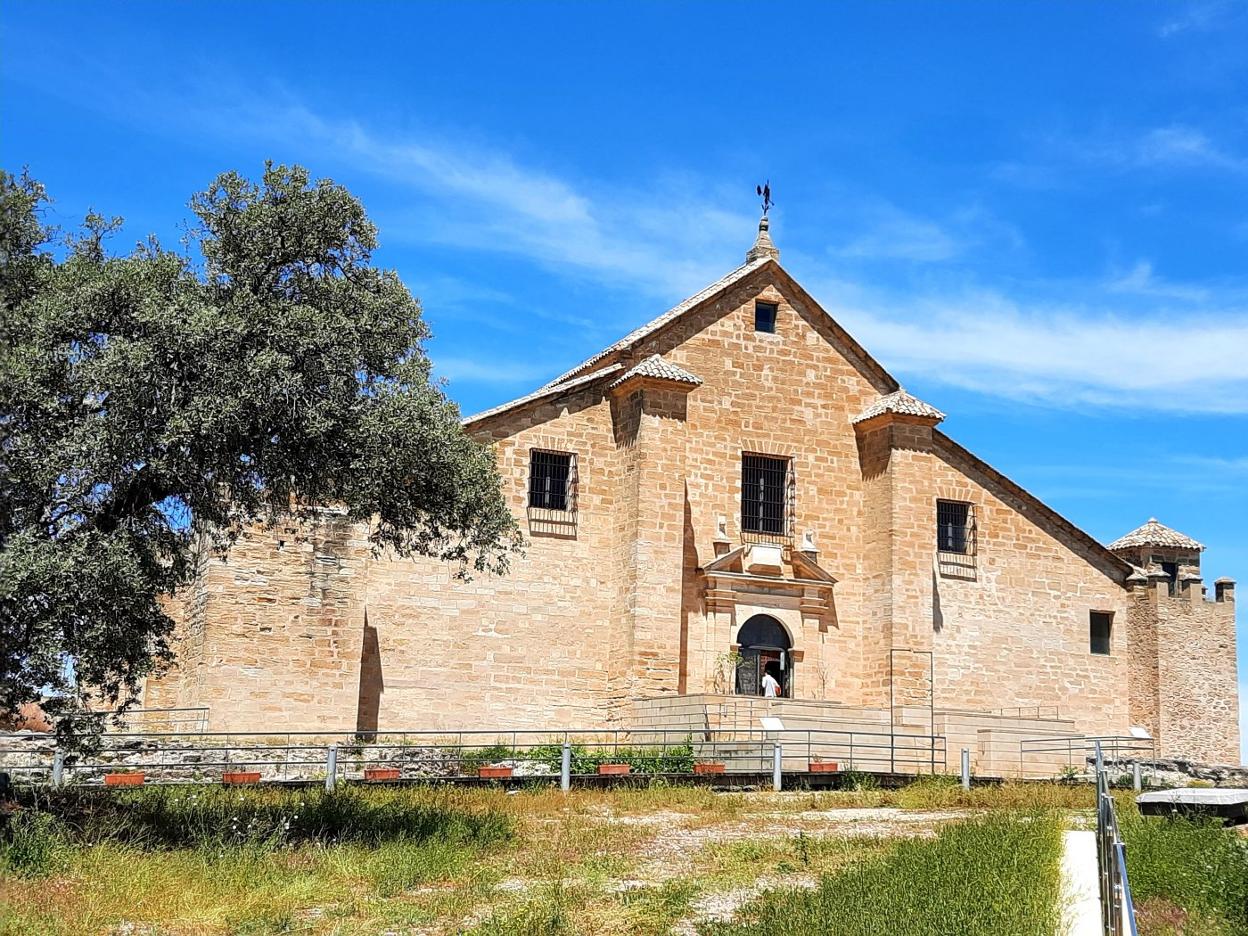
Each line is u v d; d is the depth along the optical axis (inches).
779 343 1620.3
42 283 804.6
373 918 661.3
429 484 898.1
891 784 1245.7
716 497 1551.4
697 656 1496.1
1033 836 796.6
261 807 902.4
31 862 712.4
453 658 1396.4
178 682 1349.7
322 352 831.7
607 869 774.5
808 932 591.2
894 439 1585.9
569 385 1502.2
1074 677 1695.4
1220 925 599.8
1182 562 1924.2
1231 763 1715.1
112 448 757.3
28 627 733.3
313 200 863.7
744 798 1116.5
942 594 1646.2
